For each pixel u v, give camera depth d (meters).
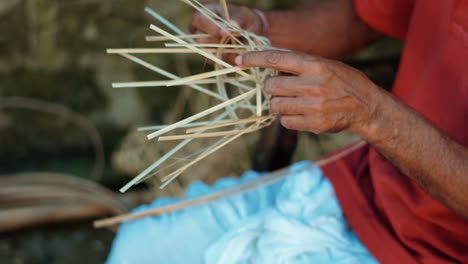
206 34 1.33
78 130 2.57
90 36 2.47
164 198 1.49
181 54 2.51
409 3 1.45
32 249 2.28
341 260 1.26
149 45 2.51
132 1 2.43
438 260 1.23
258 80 1.09
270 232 1.29
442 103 1.25
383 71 1.67
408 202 1.26
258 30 1.47
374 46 2.42
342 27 1.56
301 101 1.03
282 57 1.02
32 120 2.53
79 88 2.54
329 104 1.03
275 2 2.46
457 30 1.21
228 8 1.44
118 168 2.38
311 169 1.44
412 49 1.34
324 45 1.57
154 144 2.24
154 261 1.34
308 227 1.29
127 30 2.49
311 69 1.01
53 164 2.55
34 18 2.41
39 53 2.46
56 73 2.51
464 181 1.08
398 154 1.09
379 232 1.29
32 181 2.37
